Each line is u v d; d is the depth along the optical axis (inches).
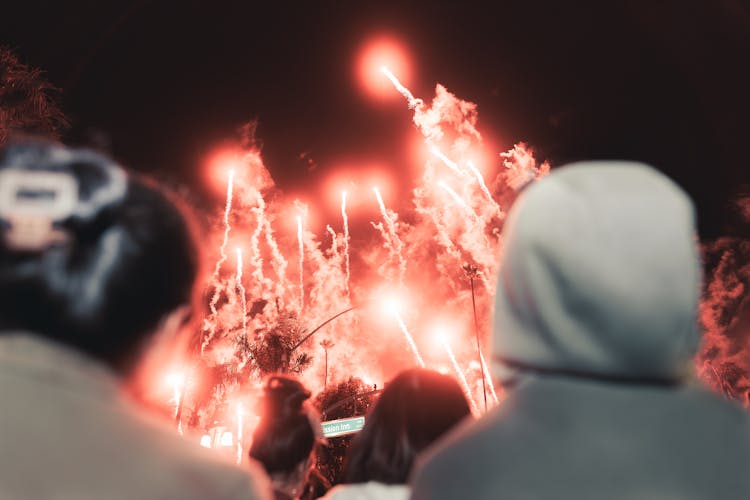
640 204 59.3
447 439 62.0
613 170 63.7
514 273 62.0
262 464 182.1
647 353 56.8
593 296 56.9
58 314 51.8
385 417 137.8
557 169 66.6
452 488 56.6
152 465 49.8
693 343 62.6
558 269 58.5
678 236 58.9
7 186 53.2
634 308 56.3
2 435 47.2
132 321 54.7
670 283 57.2
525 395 59.3
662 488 52.9
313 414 195.0
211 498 50.6
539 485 54.0
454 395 139.9
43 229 52.6
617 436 55.1
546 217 60.5
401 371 143.2
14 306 51.6
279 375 196.5
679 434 55.3
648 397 56.9
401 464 134.8
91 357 53.4
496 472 55.5
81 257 53.1
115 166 58.4
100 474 47.9
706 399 58.5
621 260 57.1
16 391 49.2
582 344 57.4
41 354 51.3
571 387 57.6
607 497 52.8
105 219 54.7
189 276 60.1
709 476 53.7
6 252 52.2
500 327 65.0
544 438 55.9
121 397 53.8
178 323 60.5
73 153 57.9
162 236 57.4
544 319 58.9
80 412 50.1
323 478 228.5
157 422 54.2
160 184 64.2
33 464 46.8
